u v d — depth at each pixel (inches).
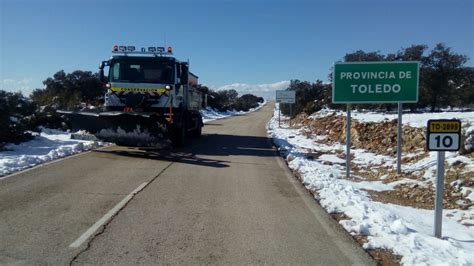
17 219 267.7
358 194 364.2
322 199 341.1
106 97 629.0
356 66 449.4
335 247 232.2
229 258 213.0
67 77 1400.1
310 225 271.1
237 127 1318.9
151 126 586.6
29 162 471.2
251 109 4097.0
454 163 413.7
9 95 687.1
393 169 475.5
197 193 351.6
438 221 254.4
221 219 279.3
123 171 442.0
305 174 449.7
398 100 445.7
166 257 211.9
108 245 226.2
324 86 1646.2
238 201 329.1
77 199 320.5
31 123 777.6
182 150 644.1
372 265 208.4
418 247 230.5
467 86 934.4
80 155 543.5
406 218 296.0
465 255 221.5
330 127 928.9
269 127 1332.4
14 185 361.1
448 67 910.4
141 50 626.5
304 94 1772.9
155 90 615.8
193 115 826.8
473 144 433.7
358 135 704.4
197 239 239.3
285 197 347.6
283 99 1390.3
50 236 237.9
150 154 581.3
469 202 335.6
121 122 590.2
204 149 665.0
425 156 484.7
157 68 621.3
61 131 834.8
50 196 327.3
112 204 308.8
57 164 470.0
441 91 913.5
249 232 254.4
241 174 447.8
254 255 217.9
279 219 283.3
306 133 1012.5
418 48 935.0
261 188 379.9
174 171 451.5
